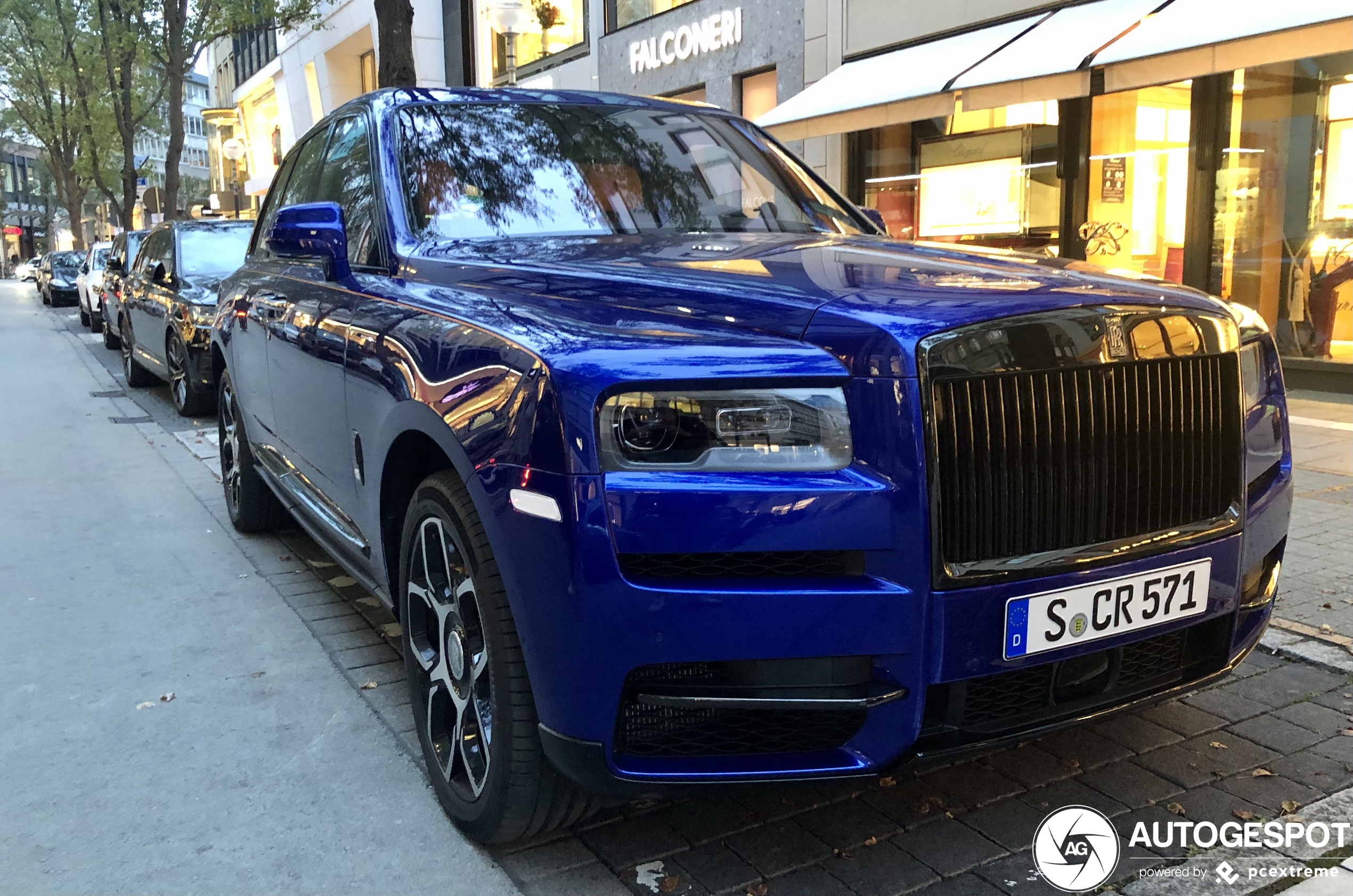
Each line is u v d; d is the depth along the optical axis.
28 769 2.90
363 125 3.69
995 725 2.17
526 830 2.37
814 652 2.01
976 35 10.60
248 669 3.61
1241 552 2.41
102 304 16.52
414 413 2.52
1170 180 9.85
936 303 2.08
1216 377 2.34
